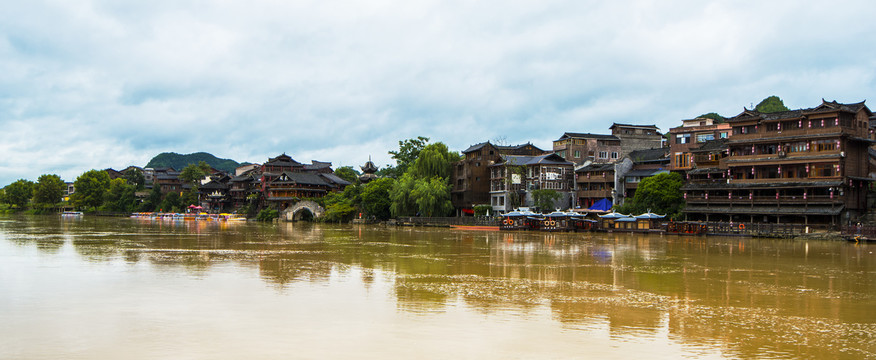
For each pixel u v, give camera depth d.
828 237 72.69
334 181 183.62
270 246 62.06
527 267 43.91
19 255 48.69
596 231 97.06
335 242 69.75
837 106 80.75
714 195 93.38
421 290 32.75
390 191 134.50
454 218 112.88
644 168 113.62
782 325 25.06
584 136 131.12
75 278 35.66
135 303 28.12
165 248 57.41
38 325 23.84
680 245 66.19
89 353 20.28
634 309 28.00
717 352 21.09
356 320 25.12
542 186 120.94
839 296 31.98
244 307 27.47
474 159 133.00
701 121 118.81
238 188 199.88
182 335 22.52
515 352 20.77
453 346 21.39
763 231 77.94
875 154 90.69
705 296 31.69
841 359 20.36
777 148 87.44
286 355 20.17
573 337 22.80
